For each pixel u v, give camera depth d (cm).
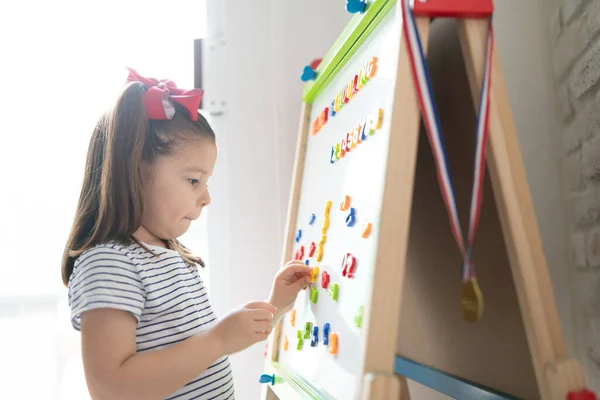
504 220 61
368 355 56
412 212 88
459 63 71
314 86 110
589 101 85
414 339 92
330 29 139
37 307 131
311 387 82
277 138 137
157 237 90
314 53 138
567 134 95
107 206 82
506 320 70
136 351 78
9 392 129
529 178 101
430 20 63
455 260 79
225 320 78
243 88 137
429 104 60
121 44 135
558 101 99
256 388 132
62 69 133
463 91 71
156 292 81
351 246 76
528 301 59
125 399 72
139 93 86
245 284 134
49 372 131
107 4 135
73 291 77
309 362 86
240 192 135
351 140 83
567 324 95
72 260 85
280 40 138
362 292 69
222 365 89
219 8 138
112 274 77
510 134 62
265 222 136
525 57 104
